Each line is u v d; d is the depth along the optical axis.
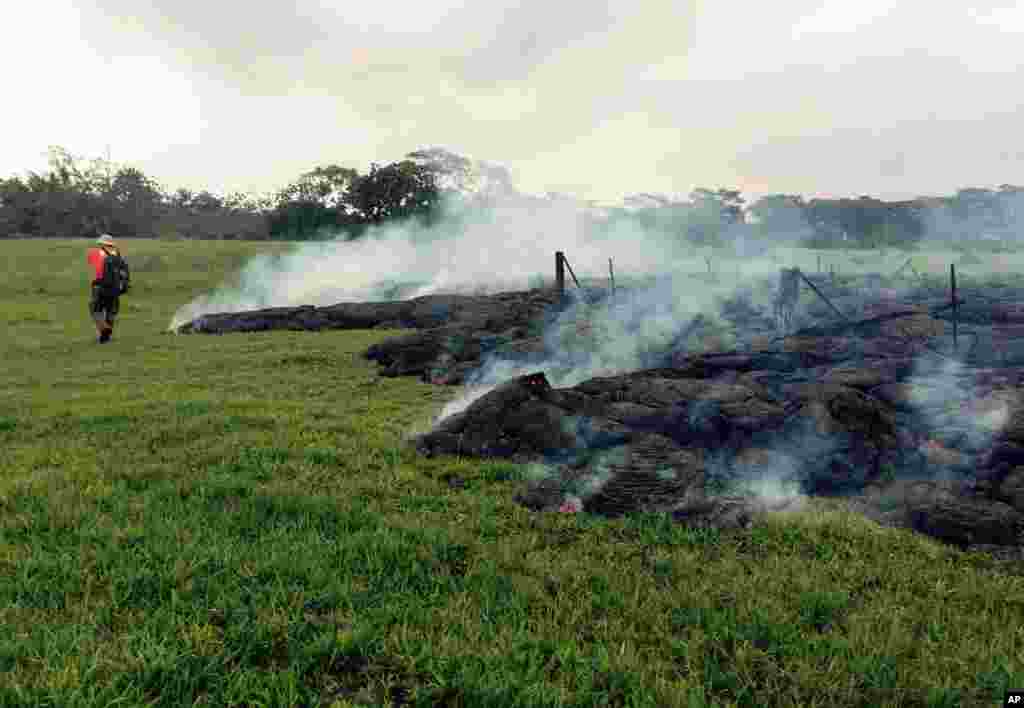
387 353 12.34
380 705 2.89
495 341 12.66
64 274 31.70
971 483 5.47
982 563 4.46
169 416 7.73
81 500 5.07
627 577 4.04
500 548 4.38
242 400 8.60
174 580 3.83
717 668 3.15
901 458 6.00
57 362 12.44
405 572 4.04
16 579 3.85
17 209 76.12
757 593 3.88
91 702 2.76
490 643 3.33
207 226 83.50
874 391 7.36
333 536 4.58
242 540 4.42
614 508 5.10
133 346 14.70
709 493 5.24
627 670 3.11
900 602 3.88
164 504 4.98
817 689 3.04
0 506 4.97
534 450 6.43
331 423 7.49
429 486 5.62
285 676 2.98
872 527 4.95
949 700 2.96
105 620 3.48
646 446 5.88
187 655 3.09
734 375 8.26
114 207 81.88
